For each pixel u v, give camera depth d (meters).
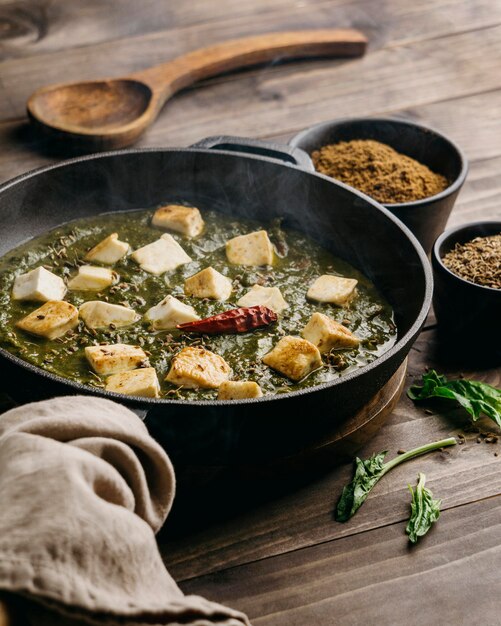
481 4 1.35
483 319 0.86
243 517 0.75
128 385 0.75
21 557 0.57
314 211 0.90
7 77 1.18
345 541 0.74
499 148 1.11
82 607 0.57
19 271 0.85
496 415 0.81
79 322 0.81
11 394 0.73
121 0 1.33
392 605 0.71
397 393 0.81
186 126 1.12
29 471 0.60
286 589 0.72
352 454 0.79
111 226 0.90
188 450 0.72
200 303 0.83
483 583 0.73
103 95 1.12
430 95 1.18
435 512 0.76
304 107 1.15
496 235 0.90
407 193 0.94
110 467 0.62
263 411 0.70
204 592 0.71
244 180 0.91
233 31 1.28
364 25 1.30
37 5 1.31
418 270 0.81
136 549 0.60
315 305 0.84
